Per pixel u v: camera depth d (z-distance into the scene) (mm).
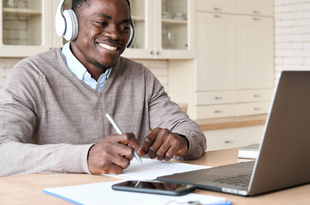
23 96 1401
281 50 4203
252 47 4059
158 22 3416
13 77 1436
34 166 1102
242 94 4000
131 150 1056
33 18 2746
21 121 1320
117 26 1489
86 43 1491
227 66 3871
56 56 1565
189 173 993
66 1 1574
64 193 835
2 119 1285
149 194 817
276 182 840
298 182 900
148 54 3361
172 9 3512
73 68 1546
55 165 1077
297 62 4094
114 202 757
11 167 1124
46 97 1476
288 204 772
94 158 1050
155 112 1712
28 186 940
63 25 1503
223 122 3461
